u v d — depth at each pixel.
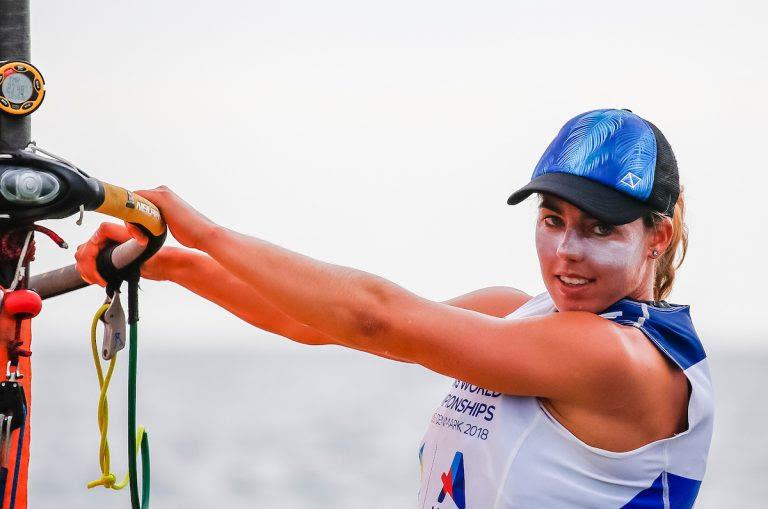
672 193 8.89
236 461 67.00
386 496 54.81
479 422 8.99
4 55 8.41
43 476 54.78
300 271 8.82
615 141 8.68
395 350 8.71
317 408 111.56
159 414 103.19
